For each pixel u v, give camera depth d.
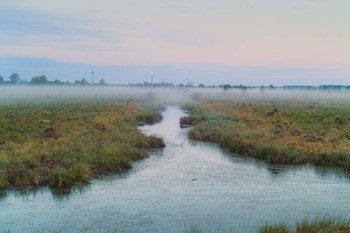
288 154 17.62
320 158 17.16
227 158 18.61
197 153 19.89
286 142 19.89
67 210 11.19
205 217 10.66
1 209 11.20
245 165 17.12
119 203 11.83
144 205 11.66
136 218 10.58
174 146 22.08
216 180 14.62
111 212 11.05
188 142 23.59
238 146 19.92
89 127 25.69
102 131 24.62
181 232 9.59
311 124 28.67
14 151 16.22
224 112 41.56
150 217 10.66
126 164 16.30
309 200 12.20
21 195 12.44
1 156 14.68
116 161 16.09
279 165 17.16
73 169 14.19
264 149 18.45
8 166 13.97
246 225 10.04
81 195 12.59
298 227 9.13
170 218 10.59
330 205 11.71
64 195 12.56
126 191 13.09
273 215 10.81
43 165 14.63
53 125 26.16
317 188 13.56
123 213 10.97
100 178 14.68
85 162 15.27
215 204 11.78
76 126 25.64
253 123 29.02
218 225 10.06
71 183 13.54
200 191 13.16
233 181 14.48
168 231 9.66
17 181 13.20
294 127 25.59
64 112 37.09
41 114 33.47
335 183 14.22
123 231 9.65
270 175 15.41
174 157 18.88
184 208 11.41
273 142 19.81
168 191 13.14
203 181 14.46
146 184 13.98
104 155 16.31
